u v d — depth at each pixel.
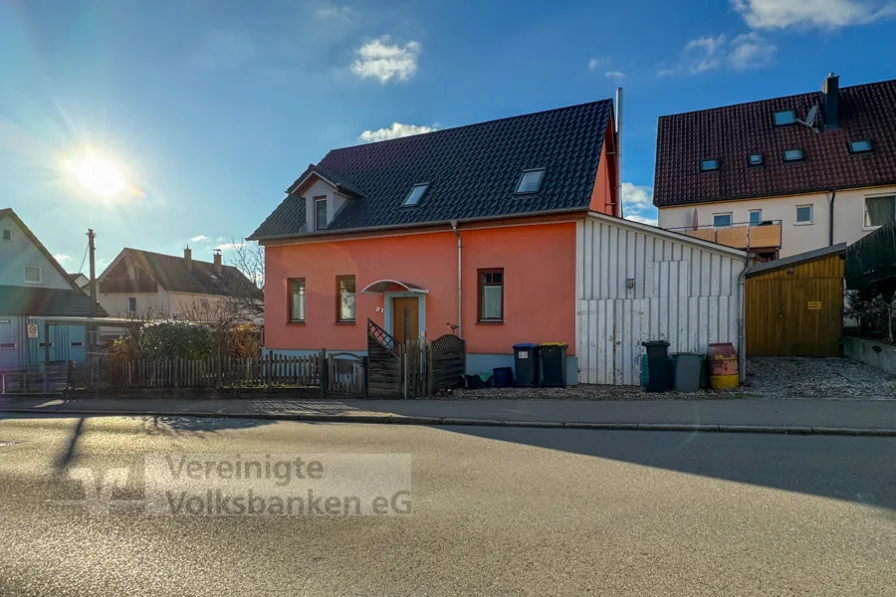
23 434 9.54
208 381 13.96
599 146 14.95
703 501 4.98
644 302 12.74
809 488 5.31
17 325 25.66
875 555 3.82
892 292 13.56
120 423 10.59
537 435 8.24
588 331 13.28
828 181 20.62
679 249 12.44
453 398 11.92
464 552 3.99
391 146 19.73
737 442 7.37
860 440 7.36
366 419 10.01
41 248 28.97
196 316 26.84
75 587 3.63
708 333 12.16
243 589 3.54
